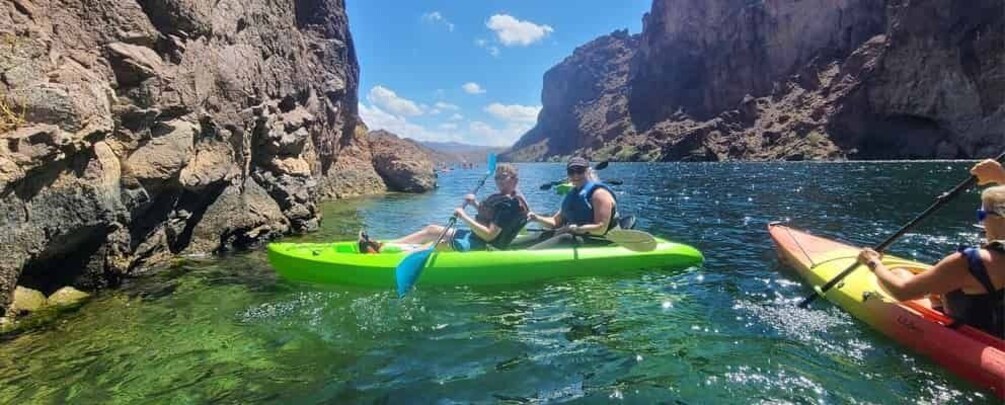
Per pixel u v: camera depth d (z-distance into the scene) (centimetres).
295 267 641
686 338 438
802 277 620
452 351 418
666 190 2225
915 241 848
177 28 742
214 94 836
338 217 1409
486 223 672
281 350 422
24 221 495
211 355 414
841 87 7369
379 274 602
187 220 797
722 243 889
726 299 543
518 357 406
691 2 11088
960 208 1209
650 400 339
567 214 688
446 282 602
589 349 419
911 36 5669
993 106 5100
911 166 3853
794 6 8762
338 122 2133
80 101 531
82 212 552
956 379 362
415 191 2588
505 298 553
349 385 362
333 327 475
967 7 5181
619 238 667
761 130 7912
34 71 513
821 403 333
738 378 366
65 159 528
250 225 931
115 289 607
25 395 351
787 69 8988
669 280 613
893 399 337
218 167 830
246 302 553
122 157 632
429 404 336
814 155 6562
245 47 991
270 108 1098
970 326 383
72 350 425
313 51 1883
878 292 476
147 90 659
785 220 1166
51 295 562
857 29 7950
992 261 359
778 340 432
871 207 1343
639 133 12125
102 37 630
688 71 11294
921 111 5672
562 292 572
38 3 556
